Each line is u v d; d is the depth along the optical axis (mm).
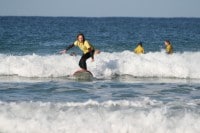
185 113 20297
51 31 124812
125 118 19484
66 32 120438
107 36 102812
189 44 75125
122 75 37531
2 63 37531
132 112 20156
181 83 33562
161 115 19703
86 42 34562
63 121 19500
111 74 37250
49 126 19297
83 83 32594
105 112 20250
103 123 19250
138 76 37469
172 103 23297
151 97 26672
